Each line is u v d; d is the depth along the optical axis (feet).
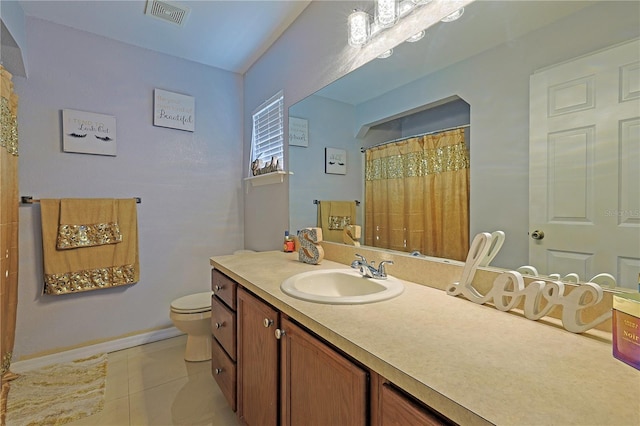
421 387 1.85
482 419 1.54
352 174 5.45
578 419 1.51
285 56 7.31
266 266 5.44
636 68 2.39
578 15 2.70
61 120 7.02
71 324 7.23
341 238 5.73
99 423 5.11
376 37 4.83
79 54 7.21
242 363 4.67
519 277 2.96
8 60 6.28
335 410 2.74
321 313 3.05
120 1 6.19
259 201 8.75
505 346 2.31
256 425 4.25
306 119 6.57
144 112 8.10
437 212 4.01
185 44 7.93
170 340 8.36
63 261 6.93
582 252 2.70
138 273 7.97
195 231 8.98
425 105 4.14
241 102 9.81
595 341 2.38
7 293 5.81
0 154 5.31
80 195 7.27
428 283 4.05
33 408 5.45
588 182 2.65
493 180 3.38
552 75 2.88
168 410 5.46
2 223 5.44
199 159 9.02
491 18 3.38
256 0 6.24
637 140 2.39
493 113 3.38
